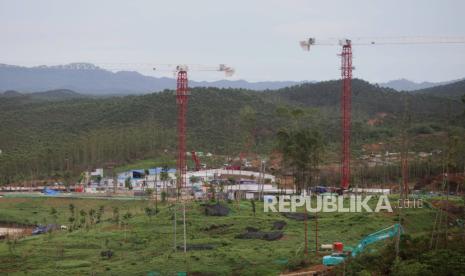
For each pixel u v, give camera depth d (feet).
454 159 633.61
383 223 627.87
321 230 629.51
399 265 415.44
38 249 626.64
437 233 497.46
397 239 450.71
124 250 605.73
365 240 530.27
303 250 547.49
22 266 559.79
